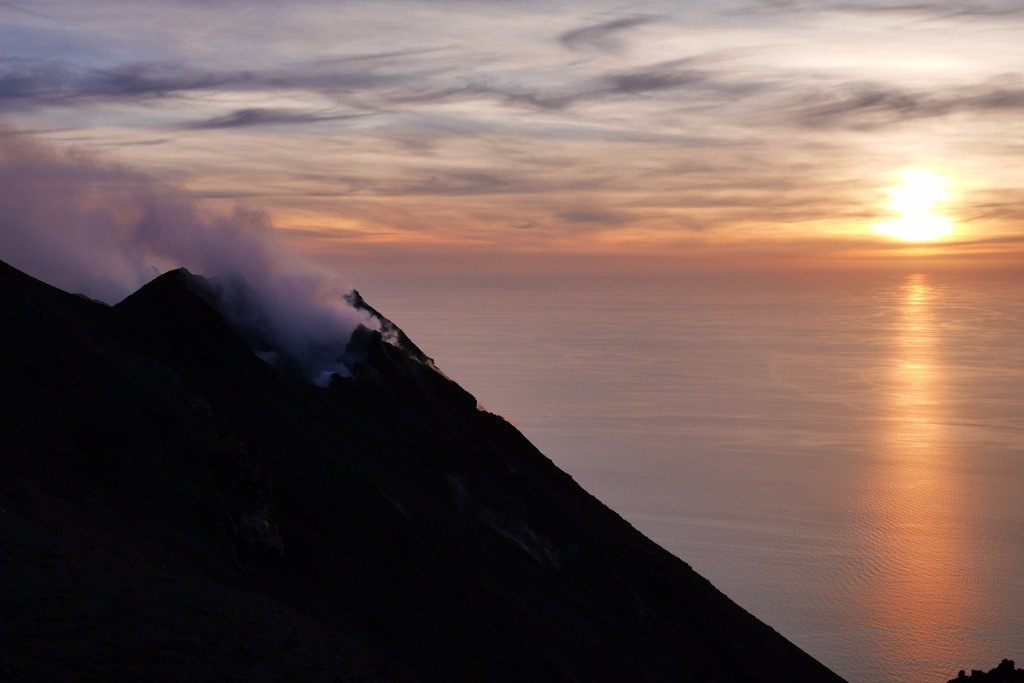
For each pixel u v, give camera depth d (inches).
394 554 1948.8
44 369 1711.4
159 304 2443.4
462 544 2206.0
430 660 1699.1
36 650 798.5
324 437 2315.5
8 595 892.6
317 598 1701.5
